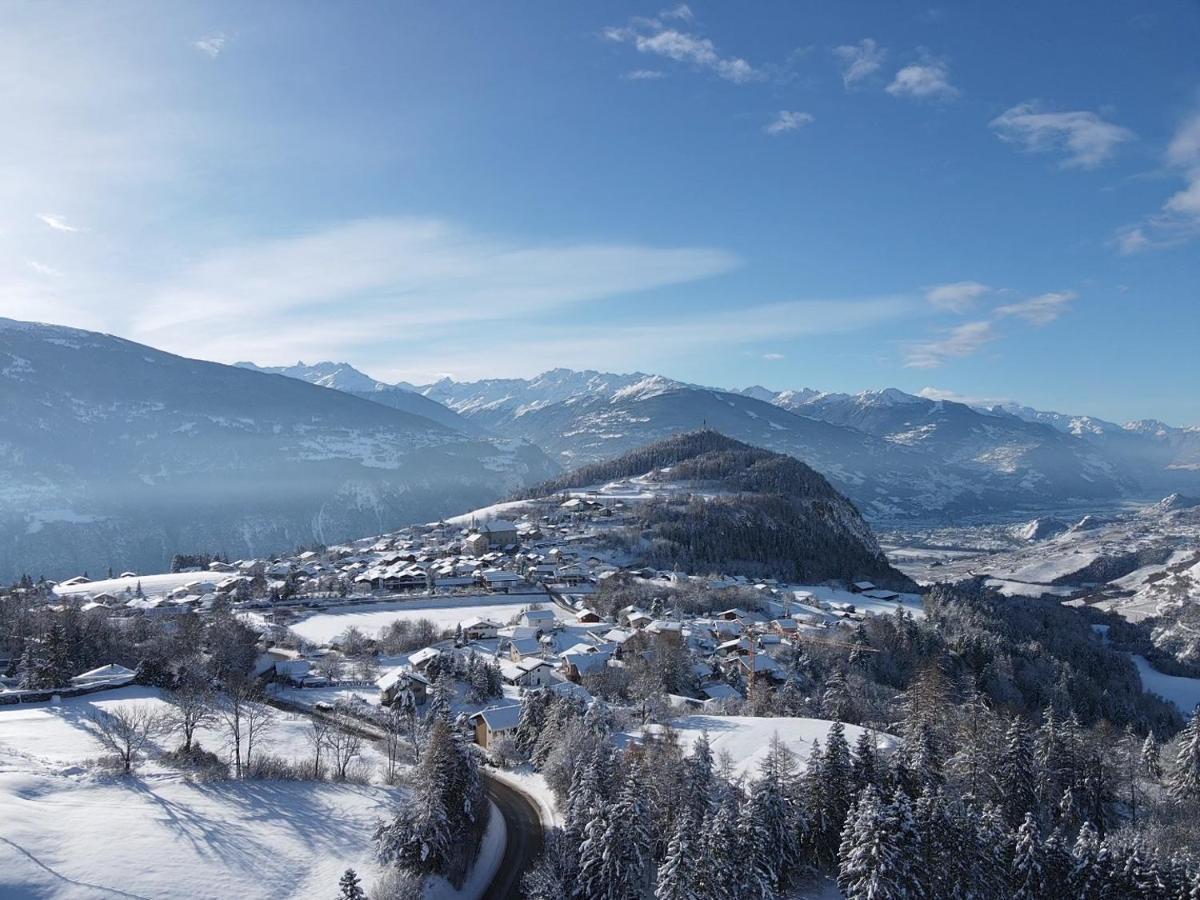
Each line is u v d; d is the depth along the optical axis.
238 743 90.75
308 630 176.12
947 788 80.19
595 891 67.12
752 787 75.75
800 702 127.19
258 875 68.56
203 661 130.62
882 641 169.00
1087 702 160.50
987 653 168.75
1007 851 70.69
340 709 122.31
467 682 132.25
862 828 66.19
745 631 171.88
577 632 167.12
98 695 116.31
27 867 62.25
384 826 75.25
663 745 86.75
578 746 91.38
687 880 62.53
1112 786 91.69
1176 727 170.00
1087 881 65.31
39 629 140.38
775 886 69.06
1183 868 65.25
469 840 79.25
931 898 66.56
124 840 69.62
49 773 82.88
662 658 139.12
